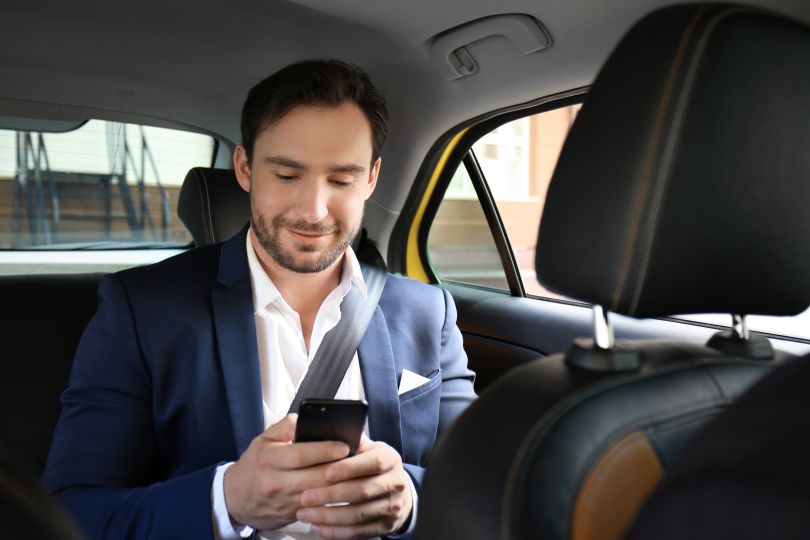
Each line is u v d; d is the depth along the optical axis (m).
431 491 0.63
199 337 1.16
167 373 1.15
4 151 2.35
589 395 0.64
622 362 0.68
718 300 0.68
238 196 1.89
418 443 1.29
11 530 0.31
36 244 2.52
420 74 2.21
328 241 1.17
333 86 1.10
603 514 0.60
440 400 1.38
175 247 2.76
